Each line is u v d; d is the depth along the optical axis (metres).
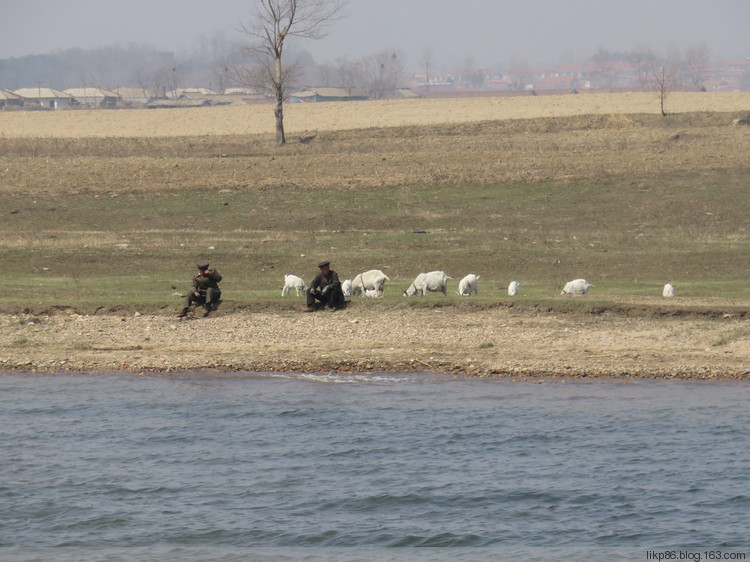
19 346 53.03
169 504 30.84
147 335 54.81
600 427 38.75
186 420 40.12
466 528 28.72
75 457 35.31
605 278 74.38
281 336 54.50
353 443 36.81
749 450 35.50
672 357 50.44
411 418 40.25
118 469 34.03
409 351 51.78
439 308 58.84
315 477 33.16
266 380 47.00
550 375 47.84
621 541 27.66
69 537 28.28
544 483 32.28
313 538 28.25
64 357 50.97
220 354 51.50
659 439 37.03
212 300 58.78
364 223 100.75
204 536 28.41
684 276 74.62
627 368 48.59
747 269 75.94
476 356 50.84
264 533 28.58
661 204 103.19
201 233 93.06
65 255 80.31
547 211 103.06
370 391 44.84
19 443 36.97
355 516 29.77
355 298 61.78
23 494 31.61
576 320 56.50
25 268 76.88
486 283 71.94
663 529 28.44
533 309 58.09
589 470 33.53
